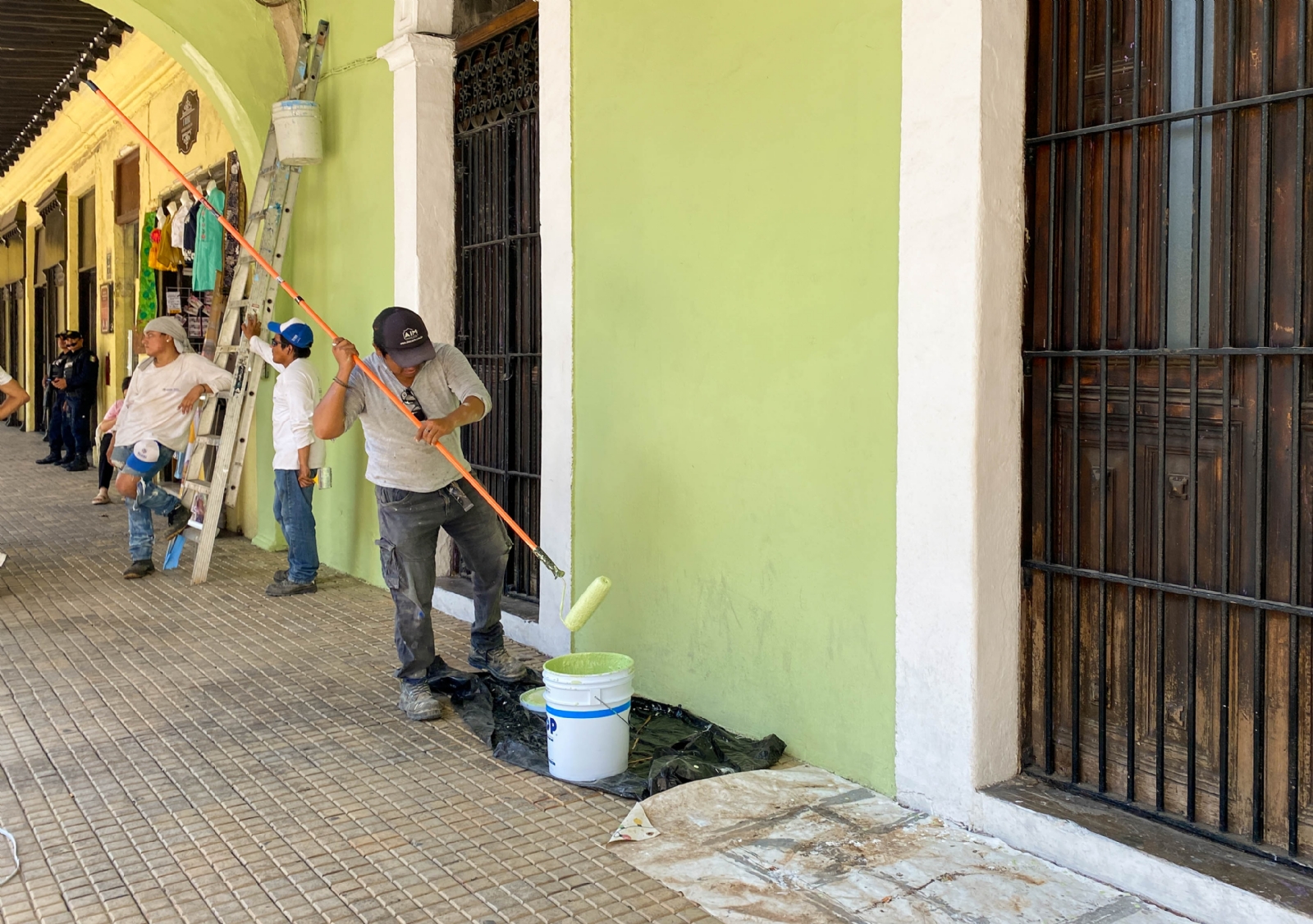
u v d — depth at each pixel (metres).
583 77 4.43
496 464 5.54
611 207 4.30
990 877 2.77
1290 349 2.50
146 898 2.74
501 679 4.41
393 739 3.89
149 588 6.30
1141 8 2.78
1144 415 2.83
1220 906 2.49
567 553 4.64
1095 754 3.01
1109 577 2.89
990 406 2.99
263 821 3.20
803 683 3.56
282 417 6.02
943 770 3.11
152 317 10.54
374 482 4.11
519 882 2.81
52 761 3.67
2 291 20.45
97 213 12.90
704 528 3.93
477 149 5.62
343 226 6.54
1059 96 2.99
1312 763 2.55
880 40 3.18
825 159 3.37
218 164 8.57
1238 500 2.65
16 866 2.91
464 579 5.92
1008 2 2.95
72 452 12.41
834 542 3.42
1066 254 2.99
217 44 7.01
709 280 3.85
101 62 10.88
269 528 7.50
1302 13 2.46
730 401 3.78
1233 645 2.68
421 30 5.57
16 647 5.05
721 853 2.94
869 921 2.58
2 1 9.04
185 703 4.27
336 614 5.69
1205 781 2.75
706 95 3.81
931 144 3.02
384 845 3.03
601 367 4.42
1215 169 2.65
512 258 5.35
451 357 4.20
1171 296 2.78
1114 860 2.70
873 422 3.27
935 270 3.03
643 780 3.43
